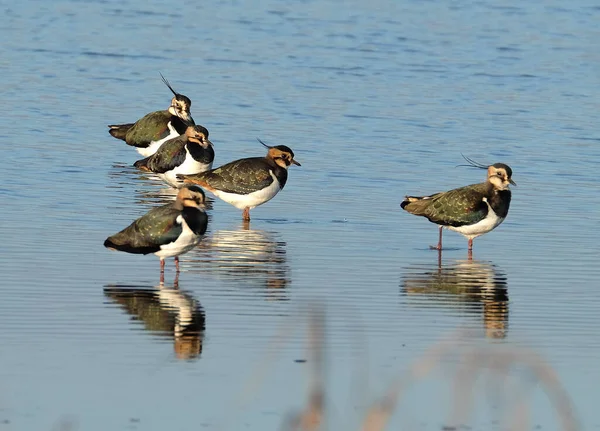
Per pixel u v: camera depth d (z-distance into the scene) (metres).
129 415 14.44
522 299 19.59
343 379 15.80
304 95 36.91
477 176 28.52
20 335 16.98
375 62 41.91
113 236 20.36
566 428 14.51
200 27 47.03
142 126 30.70
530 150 31.23
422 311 18.81
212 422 14.35
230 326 17.73
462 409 15.10
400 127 33.34
